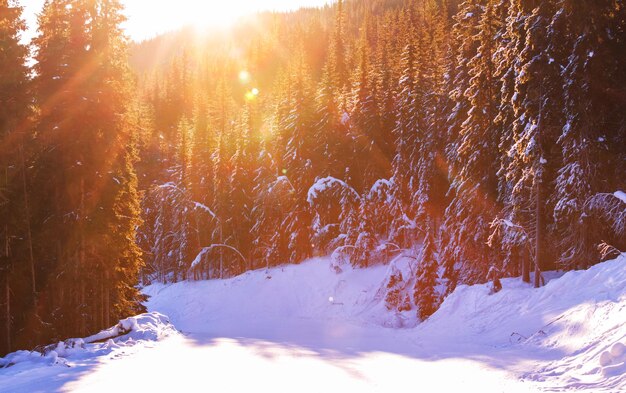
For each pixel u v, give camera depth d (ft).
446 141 113.70
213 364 44.73
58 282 71.00
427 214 120.26
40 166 71.67
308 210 146.92
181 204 179.42
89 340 60.44
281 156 156.25
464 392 31.01
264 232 155.94
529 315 59.11
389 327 104.68
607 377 30.12
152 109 314.76
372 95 144.56
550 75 64.44
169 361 46.47
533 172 66.85
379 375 38.55
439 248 114.52
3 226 66.23
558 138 64.85
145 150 214.28
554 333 48.47
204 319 137.49
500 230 79.25
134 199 83.30
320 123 149.59
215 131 203.31
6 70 62.23
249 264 171.01
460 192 90.02
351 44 316.40
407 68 130.93
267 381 35.53
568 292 57.57
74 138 71.77
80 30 74.64
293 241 147.43
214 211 172.04
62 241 72.54
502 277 85.25
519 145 68.54
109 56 76.38
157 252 186.50
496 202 84.64
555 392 29.25
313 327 108.58
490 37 83.25
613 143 63.21
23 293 70.44
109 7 76.48
